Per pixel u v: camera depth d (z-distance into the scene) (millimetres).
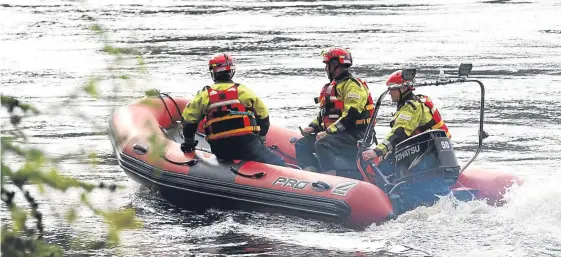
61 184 5070
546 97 42344
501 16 85062
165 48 61875
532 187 20422
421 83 20047
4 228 5270
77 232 18328
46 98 41000
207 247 18266
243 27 75875
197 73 50688
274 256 17406
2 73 50438
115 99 5340
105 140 31453
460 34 71938
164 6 95500
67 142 30797
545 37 69500
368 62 56125
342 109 21875
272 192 20469
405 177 19812
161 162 22266
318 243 18297
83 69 51656
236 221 20422
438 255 16891
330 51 21891
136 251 17719
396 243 17828
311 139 22984
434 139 19562
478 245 17391
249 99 21609
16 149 5043
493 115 37688
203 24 78188
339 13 87875
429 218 19094
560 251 16906
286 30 73812
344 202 19391
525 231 18141
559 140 32156
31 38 67625
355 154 21688
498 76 49562
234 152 21609
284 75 49625
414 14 87125
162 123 25562
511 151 30125
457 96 42938
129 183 24844
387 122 36531
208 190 21328
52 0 99938
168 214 21281
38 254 5383
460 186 21172
